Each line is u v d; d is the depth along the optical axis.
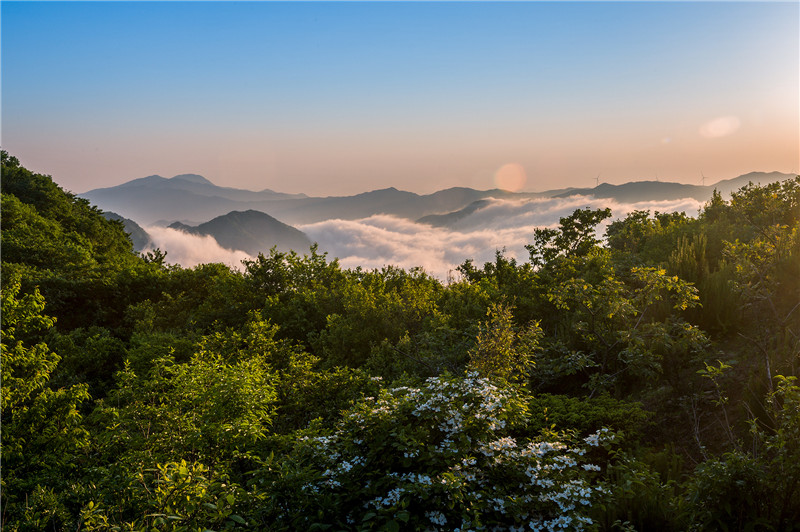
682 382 8.15
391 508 4.11
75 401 8.27
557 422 6.93
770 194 11.62
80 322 27.08
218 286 24.08
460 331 11.50
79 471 7.36
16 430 7.54
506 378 8.32
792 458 4.17
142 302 27.44
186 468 4.39
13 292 8.67
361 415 5.01
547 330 11.64
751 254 9.17
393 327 14.46
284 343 14.51
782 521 4.29
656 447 7.03
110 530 4.23
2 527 5.26
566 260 13.51
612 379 8.66
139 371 14.41
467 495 4.29
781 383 4.81
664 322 9.48
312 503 4.54
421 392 5.19
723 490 4.40
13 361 8.21
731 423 6.70
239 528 4.34
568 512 4.48
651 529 4.93
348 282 20.70
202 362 8.64
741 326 9.08
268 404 9.08
